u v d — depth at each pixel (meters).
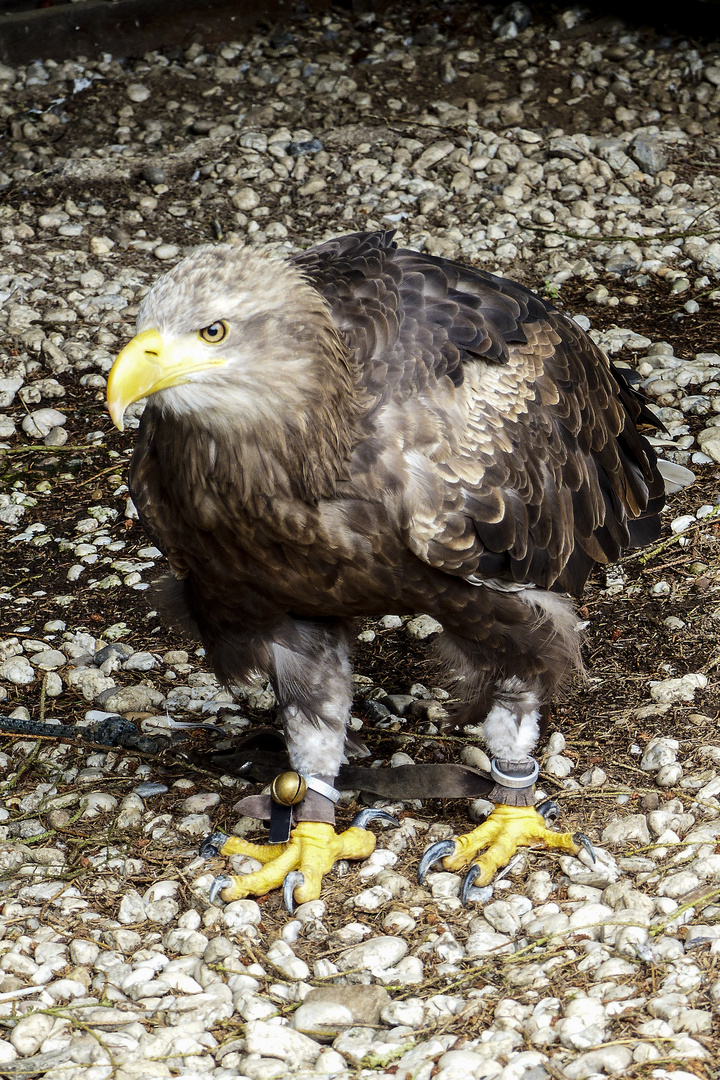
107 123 16.67
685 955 5.80
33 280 13.58
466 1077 5.16
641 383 11.27
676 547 9.41
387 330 6.21
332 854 6.78
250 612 6.54
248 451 5.67
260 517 5.85
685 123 16.20
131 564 9.89
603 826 6.93
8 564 10.00
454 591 6.38
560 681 6.79
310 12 19.19
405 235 14.26
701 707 7.77
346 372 5.86
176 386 5.47
